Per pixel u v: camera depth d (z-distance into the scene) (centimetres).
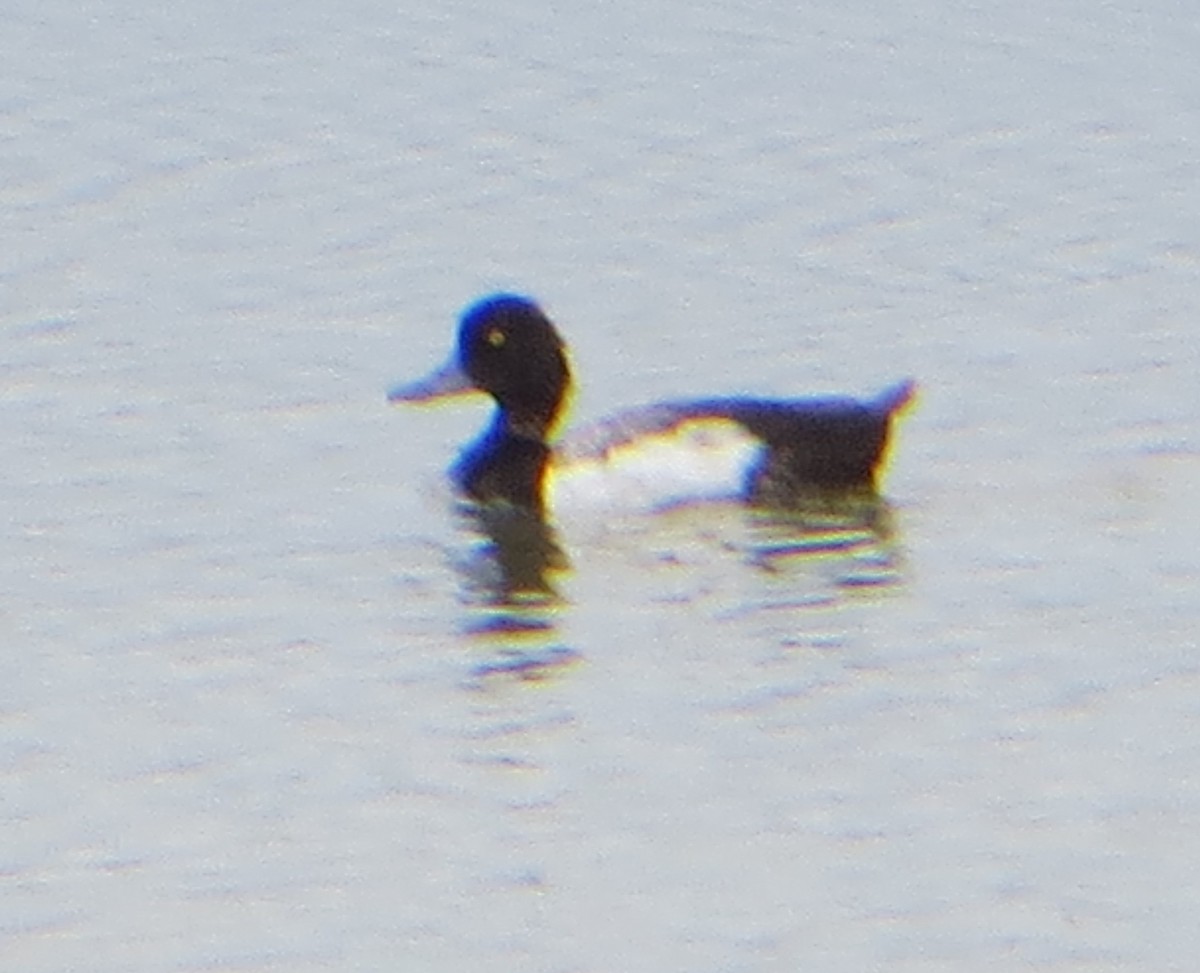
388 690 1558
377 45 2486
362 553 1745
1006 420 1905
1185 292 2075
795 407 1839
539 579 1714
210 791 1444
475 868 1362
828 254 2153
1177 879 1329
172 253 2164
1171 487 1792
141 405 1944
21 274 2131
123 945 1302
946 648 1587
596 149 2312
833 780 1438
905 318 2061
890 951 1280
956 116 2356
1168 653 1561
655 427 1850
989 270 2122
